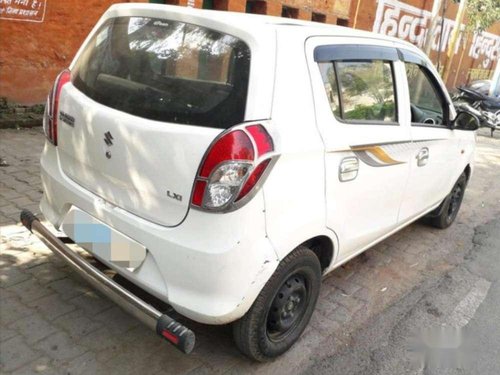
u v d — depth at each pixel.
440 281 4.00
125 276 2.39
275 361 2.73
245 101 2.13
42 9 6.19
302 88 2.39
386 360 2.90
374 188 3.07
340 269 3.96
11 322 2.68
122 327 2.78
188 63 2.28
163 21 2.45
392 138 3.13
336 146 2.56
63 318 2.78
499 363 3.01
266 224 2.21
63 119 2.64
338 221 2.76
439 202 4.65
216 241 2.07
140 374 2.47
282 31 2.36
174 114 2.19
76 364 2.47
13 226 3.69
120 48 2.55
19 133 6.01
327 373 2.71
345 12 12.06
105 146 2.35
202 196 2.06
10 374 2.34
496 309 3.65
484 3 17.88
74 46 6.70
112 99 2.41
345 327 3.17
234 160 2.04
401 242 4.71
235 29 2.23
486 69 23.89
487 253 4.73
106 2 6.87
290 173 2.29
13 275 3.10
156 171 2.17
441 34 16.64
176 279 2.17
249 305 2.27
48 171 2.80
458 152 4.52
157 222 2.23
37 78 6.42
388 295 3.66
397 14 14.76
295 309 2.75
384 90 3.19
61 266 3.27
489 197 6.84
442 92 4.12
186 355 2.66
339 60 2.72
